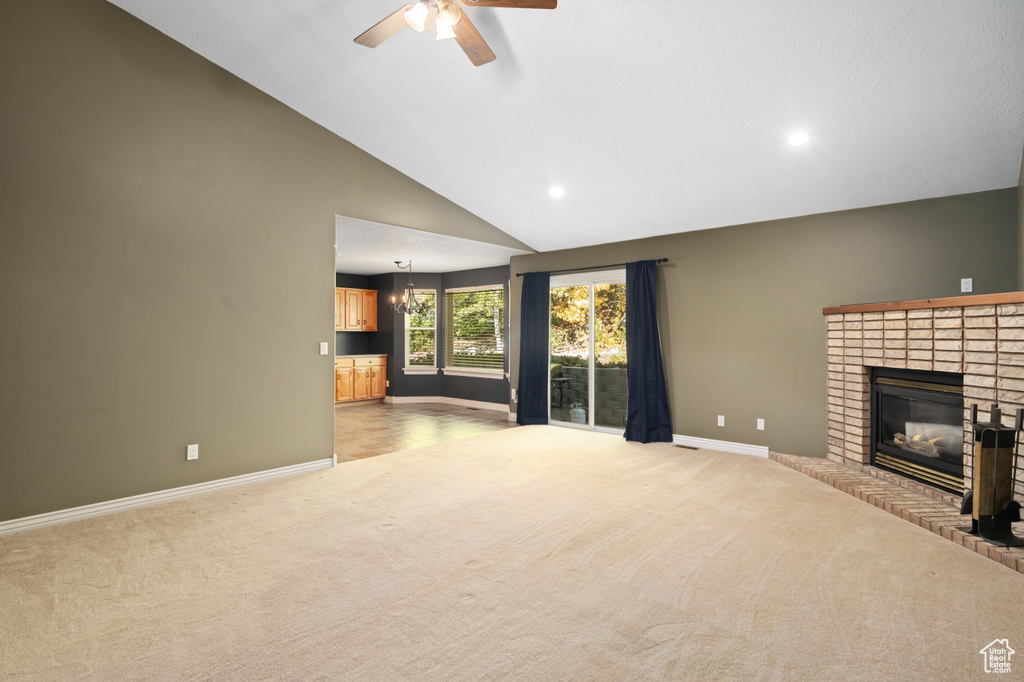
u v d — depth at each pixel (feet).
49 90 10.17
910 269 13.82
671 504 11.64
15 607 7.20
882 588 7.80
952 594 7.63
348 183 15.31
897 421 12.92
